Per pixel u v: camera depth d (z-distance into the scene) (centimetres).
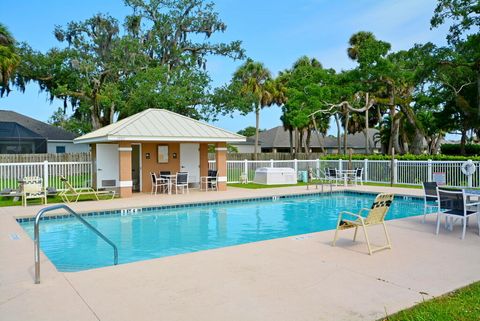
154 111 1961
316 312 412
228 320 394
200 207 1462
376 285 500
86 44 3453
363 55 2927
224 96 3425
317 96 3122
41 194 1409
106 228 1104
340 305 431
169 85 3209
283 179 2253
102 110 3578
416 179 2105
